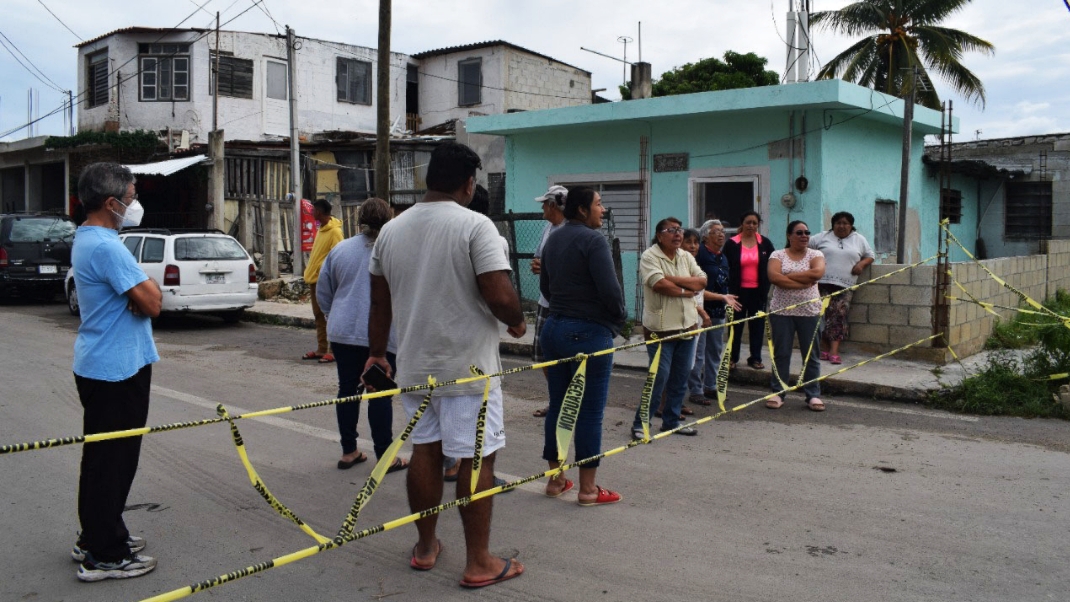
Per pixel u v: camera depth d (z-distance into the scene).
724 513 5.01
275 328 13.87
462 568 4.25
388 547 4.53
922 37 25.95
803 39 14.04
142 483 5.58
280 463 6.06
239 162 20.31
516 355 11.17
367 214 5.77
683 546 4.50
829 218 11.72
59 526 4.81
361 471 5.88
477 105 31.73
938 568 4.21
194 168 20.02
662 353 6.54
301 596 3.93
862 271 9.58
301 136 23.98
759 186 11.96
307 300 16.44
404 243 3.92
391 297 4.07
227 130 28.83
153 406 7.91
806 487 5.50
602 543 4.54
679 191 12.66
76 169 25.48
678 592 3.94
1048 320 9.46
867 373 8.77
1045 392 7.85
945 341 9.23
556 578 4.10
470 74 31.91
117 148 23.89
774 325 7.81
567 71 33.41
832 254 9.48
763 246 9.20
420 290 3.86
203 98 28.31
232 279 13.49
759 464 6.04
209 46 28.30
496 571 4.04
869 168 12.85
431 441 3.98
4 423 7.11
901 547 4.48
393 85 32.25
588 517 4.95
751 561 4.30
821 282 9.55
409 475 4.04
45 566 4.26
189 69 28.19
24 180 30.45
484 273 3.79
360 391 5.87
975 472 5.84
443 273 3.82
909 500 5.23
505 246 3.92
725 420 7.43
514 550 4.45
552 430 5.34
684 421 7.26
